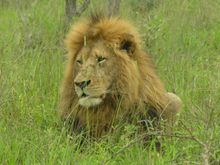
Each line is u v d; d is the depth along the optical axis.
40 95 13.12
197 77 14.62
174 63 15.64
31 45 17.03
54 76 13.91
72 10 17.72
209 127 10.02
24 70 14.22
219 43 19.16
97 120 10.77
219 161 8.85
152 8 22.19
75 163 9.43
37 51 15.87
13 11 24.84
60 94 11.48
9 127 10.96
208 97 11.96
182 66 15.55
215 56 17.83
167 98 11.49
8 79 13.29
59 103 11.48
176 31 18.94
